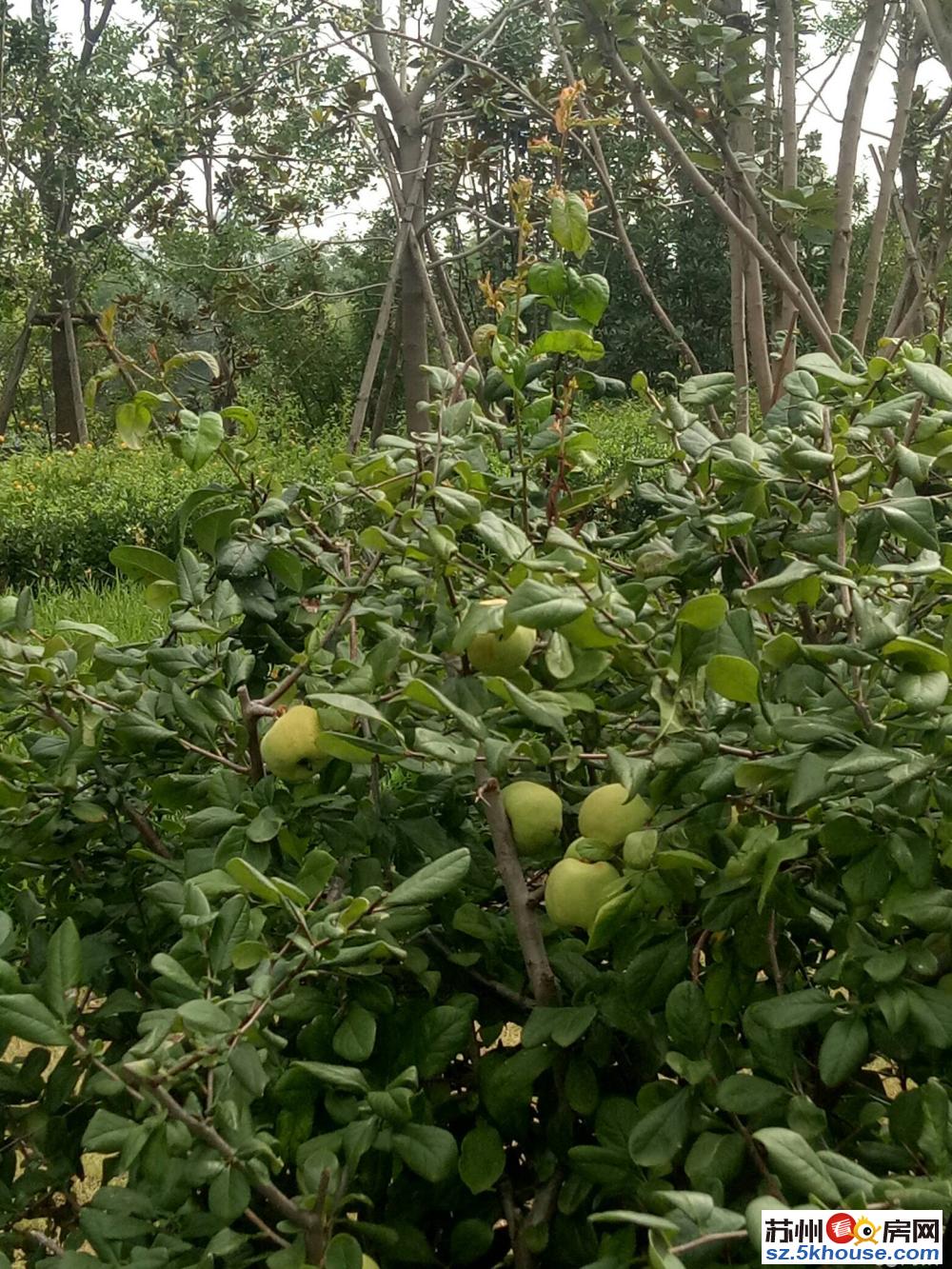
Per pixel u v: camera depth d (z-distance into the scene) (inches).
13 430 985.5
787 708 62.2
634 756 63.2
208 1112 51.8
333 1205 54.7
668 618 81.8
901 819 55.9
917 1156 54.6
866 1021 57.2
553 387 100.0
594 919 63.7
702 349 812.0
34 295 748.6
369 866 71.6
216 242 627.2
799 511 76.2
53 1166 71.8
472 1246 63.6
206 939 58.9
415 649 82.7
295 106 321.4
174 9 458.0
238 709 76.1
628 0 136.6
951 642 58.7
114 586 372.8
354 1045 60.4
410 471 87.8
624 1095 71.5
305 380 884.6
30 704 75.0
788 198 140.0
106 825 81.1
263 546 82.4
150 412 81.5
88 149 733.9
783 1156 44.7
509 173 398.0
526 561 65.1
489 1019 75.1
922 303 137.6
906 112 147.6
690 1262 44.2
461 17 445.7
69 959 52.7
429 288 252.7
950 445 80.9
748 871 56.6
